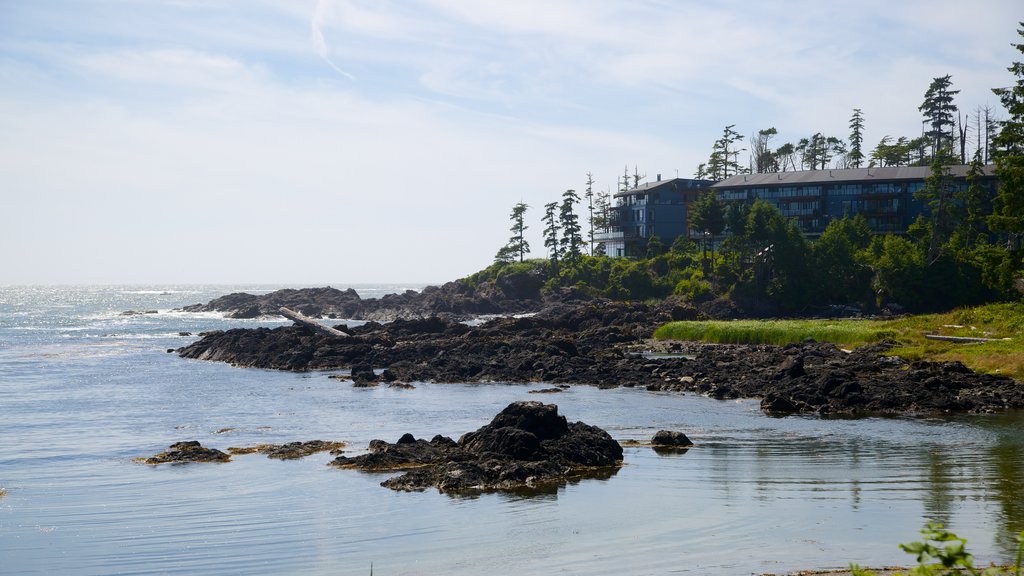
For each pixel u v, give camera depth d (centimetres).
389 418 4228
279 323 14212
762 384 5178
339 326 9300
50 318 15650
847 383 4619
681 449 3281
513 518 2267
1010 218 7388
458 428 3900
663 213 16138
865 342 7162
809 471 2838
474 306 15238
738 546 1959
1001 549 1852
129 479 2811
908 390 4684
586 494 2533
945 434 3616
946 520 2147
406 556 1948
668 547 1970
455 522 2234
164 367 7019
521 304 15262
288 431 3838
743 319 11419
